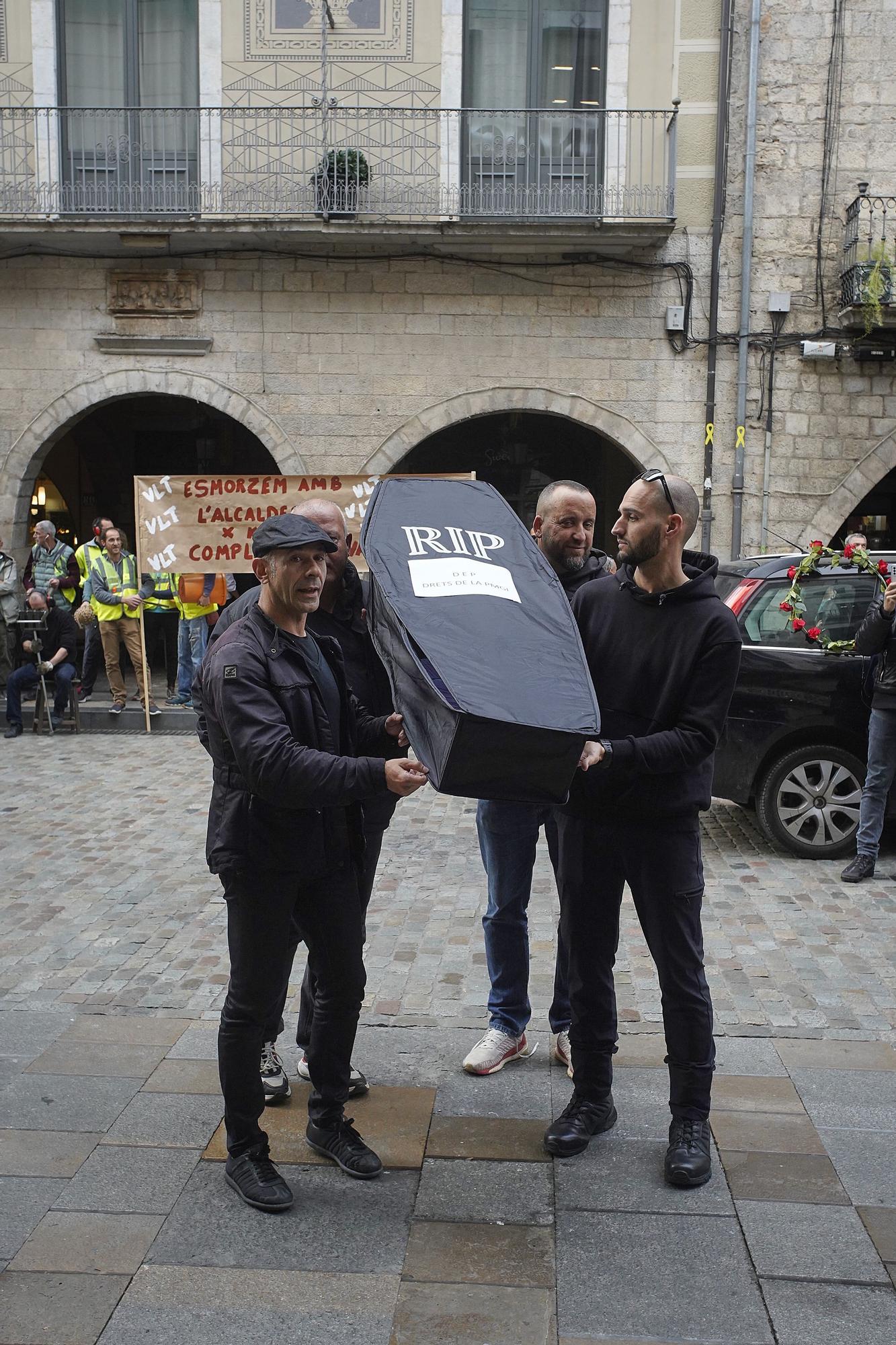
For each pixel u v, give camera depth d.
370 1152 3.36
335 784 2.82
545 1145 3.47
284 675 3.03
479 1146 3.51
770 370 13.11
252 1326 2.69
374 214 12.83
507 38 13.23
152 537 11.23
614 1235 3.05
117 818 8.06
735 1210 3.17
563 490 3.88
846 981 5.00
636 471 13.47
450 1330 2.68
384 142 13.20
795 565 7.24
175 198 13.23
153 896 6.27
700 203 12.99
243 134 13.13
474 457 16.25
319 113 13.11
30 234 12.74
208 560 11.29
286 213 12.77
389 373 13.30
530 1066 4.09
